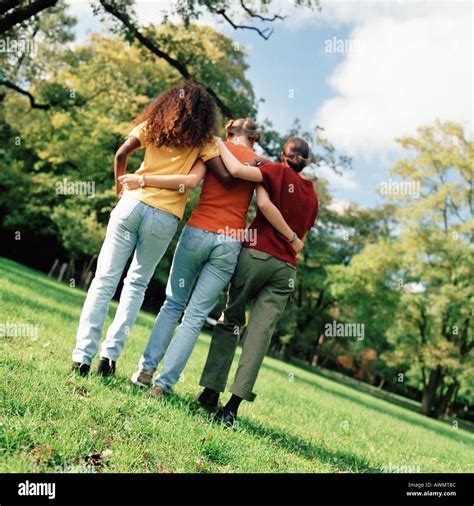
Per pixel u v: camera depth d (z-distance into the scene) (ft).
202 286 10.85
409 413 57.26
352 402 36.01
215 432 9.03
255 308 10.72
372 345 106.42
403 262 78.28
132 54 58.65
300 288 107.04
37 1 31.68
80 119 63.57
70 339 15.44
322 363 125.29
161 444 7.89
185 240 10.97
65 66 68.69
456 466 15.23
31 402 7.84
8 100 79.61
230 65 55.06
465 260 72.64
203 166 10.91
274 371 39.27
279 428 12.14
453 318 75.20
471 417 106.83
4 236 99.60
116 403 9.13
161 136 10.61
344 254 102.89
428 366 74.54
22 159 94.48
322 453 10.77
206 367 11.08
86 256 94.79
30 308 19.92
